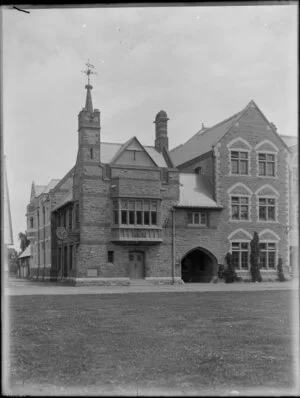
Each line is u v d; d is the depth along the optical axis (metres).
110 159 40.88
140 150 41.25
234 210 44.00
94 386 7.80
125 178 39.25
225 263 42.97
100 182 39.31
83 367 9.10
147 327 13.84
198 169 46.91
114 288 34.72
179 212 41.94
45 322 14.86
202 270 45.19
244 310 18.11
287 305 19.80
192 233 42.06
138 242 39.38
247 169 44.69
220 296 25.25
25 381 8.05
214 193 43.56
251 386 7.74
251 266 43.38
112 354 10.23
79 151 40.25
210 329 13.44
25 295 26.56
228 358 9.87
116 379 8.25
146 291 30.36
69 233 41.72
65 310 18.30
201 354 10.23
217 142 44.03
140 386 7.80
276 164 45.50
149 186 40.03
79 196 39.53
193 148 49.56
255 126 45.31
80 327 13.86
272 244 44.69
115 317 16.08
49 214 49.47
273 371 8.77
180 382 8.06
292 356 10.01
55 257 47.84
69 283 40.31
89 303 21.23
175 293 28.02
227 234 43.28
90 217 38.81
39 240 54.81
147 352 10.45
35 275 55.91
